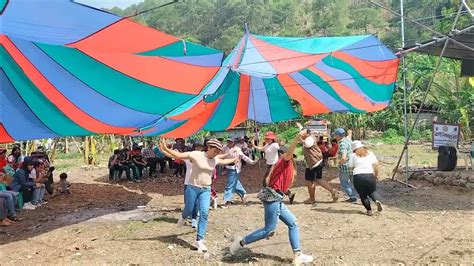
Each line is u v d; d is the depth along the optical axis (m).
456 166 13.34
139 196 12.40
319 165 10.16
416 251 6.48
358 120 29.72
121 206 10.98
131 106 8.68
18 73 6.90
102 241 7.66
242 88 13.83
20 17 6.36
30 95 7.19
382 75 12.62
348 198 10.73
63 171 18.33
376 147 24.67
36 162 12.05
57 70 7.39
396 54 11.35
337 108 14.40
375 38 11.60
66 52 7.30
